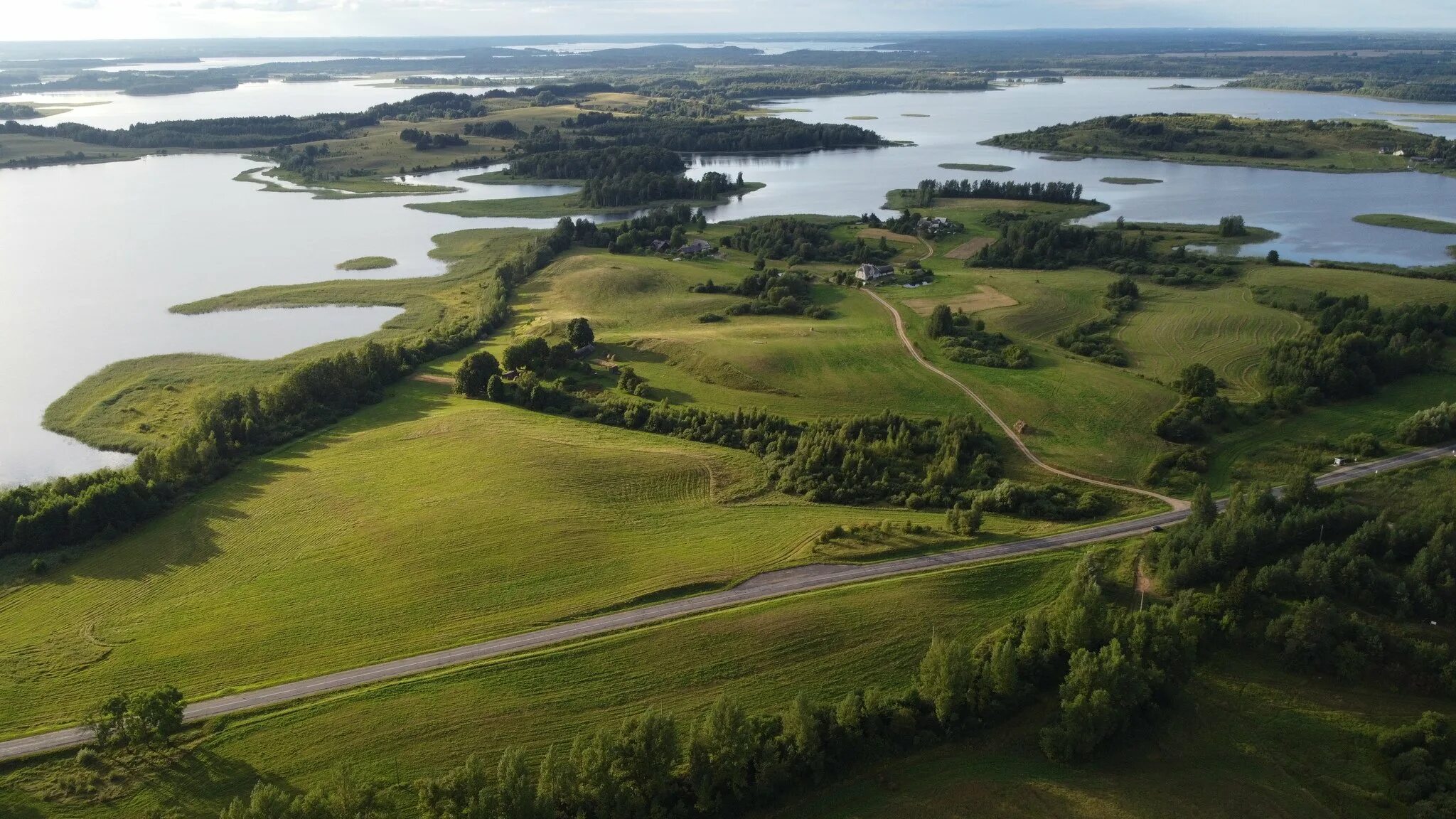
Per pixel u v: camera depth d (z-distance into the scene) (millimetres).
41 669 82062
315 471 122438
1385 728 75750
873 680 80688
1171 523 105875
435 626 87188
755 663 81938
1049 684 80125
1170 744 75125
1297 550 94250
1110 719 72812
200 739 73500
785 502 113500
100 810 67750
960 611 89125
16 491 109062
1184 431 126438
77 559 101500
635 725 69625
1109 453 123812
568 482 115312
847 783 71562
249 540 104188
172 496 115188
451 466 121438
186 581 96312
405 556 98688
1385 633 82000
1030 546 100688
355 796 62344
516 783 63312
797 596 90750
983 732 76062
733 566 96375
